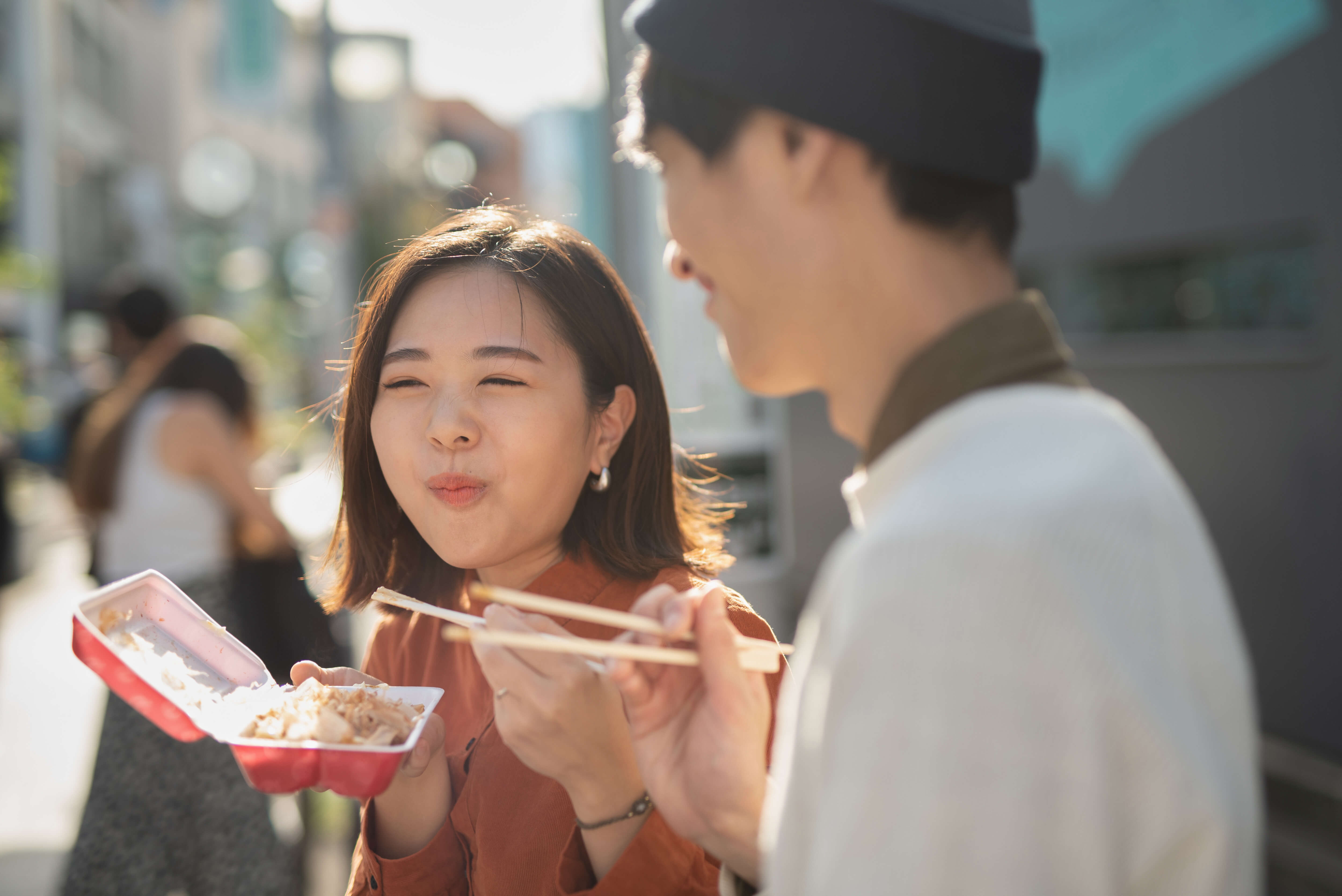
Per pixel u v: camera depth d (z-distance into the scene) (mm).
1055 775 617
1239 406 3717
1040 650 625
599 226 5828
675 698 1005
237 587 3123
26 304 18750
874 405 821
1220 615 716
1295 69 3410
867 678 651
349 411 1462
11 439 11242
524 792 1284
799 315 815
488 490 1280
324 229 17641
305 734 1063
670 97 839
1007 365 767
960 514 663
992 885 607
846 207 785
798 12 761
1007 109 772
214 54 22906
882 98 750
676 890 1089
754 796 950
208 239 30906
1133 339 4184
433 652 1507
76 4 25094
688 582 1386
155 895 2643
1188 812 629
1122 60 4023
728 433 5410
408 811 1335
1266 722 3666
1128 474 699
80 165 25312
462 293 1303
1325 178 3336
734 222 815
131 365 3426
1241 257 3779
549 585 1414
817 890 647
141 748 2668
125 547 3064
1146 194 3973
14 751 5289
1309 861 3131
